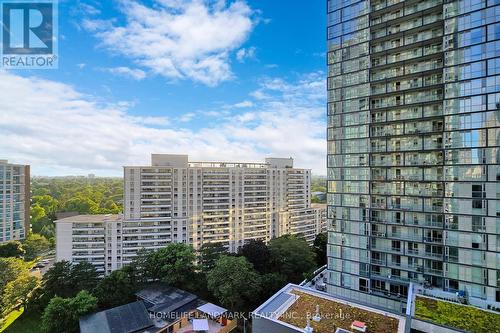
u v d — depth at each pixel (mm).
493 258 37969
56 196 175250
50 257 101125
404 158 46250
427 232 43688
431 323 32875
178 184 86000
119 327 45688
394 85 47469
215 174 92688
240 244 97375
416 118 44812
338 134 52562
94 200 154250
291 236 83125
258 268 67625
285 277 62719
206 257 70438
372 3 48750
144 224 81500
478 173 39125
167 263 62750
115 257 77875
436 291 40844
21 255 91875
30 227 115438
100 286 56938
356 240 50281
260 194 102438
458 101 40781
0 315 54062
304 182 116562
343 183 51906
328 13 53656
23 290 57062
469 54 39875
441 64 43500
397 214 46469
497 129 37688
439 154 43188
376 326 34531
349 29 51094
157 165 87812
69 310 47312
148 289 60188
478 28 39156
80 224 76250
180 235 85375
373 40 48562
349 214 51156
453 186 41219
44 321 46688
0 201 101688
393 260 46781
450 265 41469
